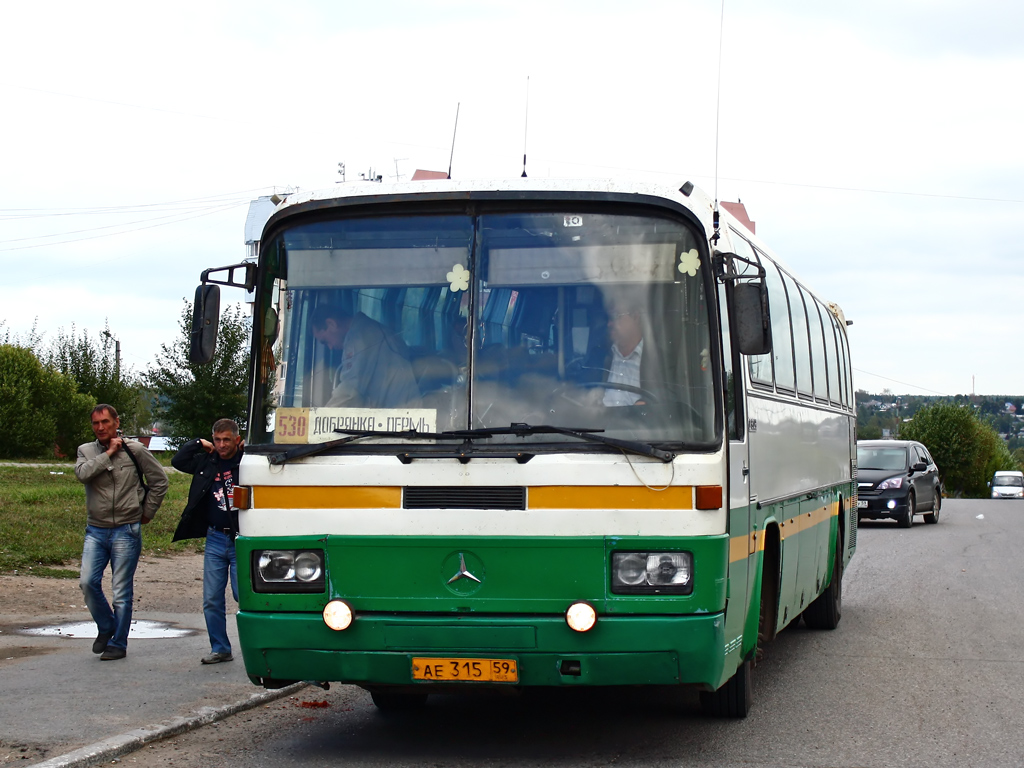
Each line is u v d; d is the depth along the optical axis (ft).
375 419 20.30
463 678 19.52
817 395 35.70
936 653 34.27
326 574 19.95
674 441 19.61
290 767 20.59
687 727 24.18
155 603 42.55
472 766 20.67
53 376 166.30
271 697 26.76
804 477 32.01
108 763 20.70
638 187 20.52
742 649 22.38
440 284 20.74
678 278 20.33
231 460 30.91
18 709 24.32
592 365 20.07
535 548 19.34
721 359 20.15
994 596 47.83
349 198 21.08
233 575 30.73
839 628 39.68
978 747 22.59
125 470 30.73
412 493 19.80
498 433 19.71
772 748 22.27
